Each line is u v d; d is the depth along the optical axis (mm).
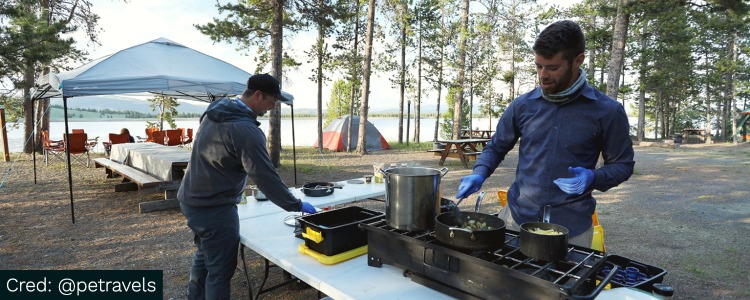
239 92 6383
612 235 4539
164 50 6512
